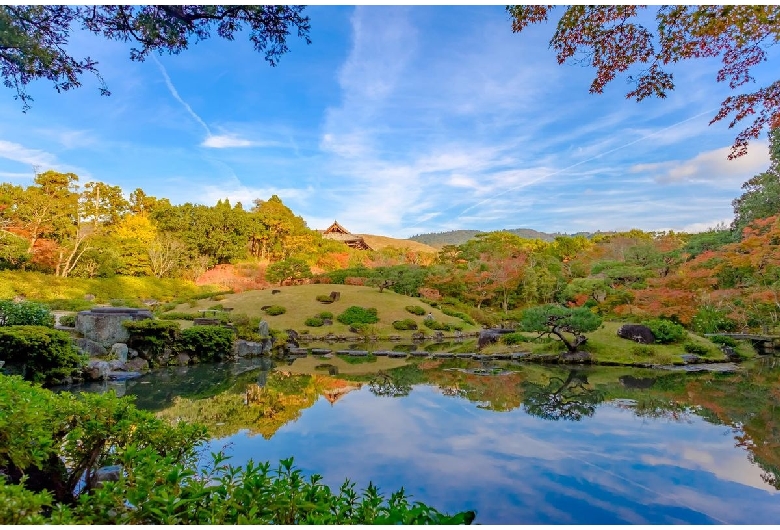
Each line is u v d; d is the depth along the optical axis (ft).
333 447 19.29
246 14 14.14
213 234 154.20
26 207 93.50
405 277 114.73
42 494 7.20
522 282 116.98
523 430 22.09
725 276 73.05
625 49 13.82
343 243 212.23
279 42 15.12
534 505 13.74
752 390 33.40
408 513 7.34
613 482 15.57
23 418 8.83
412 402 29.07
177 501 7.13
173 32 14.33
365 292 105.09
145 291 107.14
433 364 49.55
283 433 21.47
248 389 34.06
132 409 11.22
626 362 47.32
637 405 28.07
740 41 12.59
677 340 53.31
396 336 82.79
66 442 10.66
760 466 17.19
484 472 16.44
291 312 90.84
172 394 31.71
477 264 120.06
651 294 71.77
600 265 92.58
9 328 29.40
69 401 10.84
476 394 31.89
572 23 13.62
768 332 69.62
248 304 94.79
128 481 8.66
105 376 35.32
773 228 61.16
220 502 7.84
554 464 17.31
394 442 20.04
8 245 86.89
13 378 11.59
